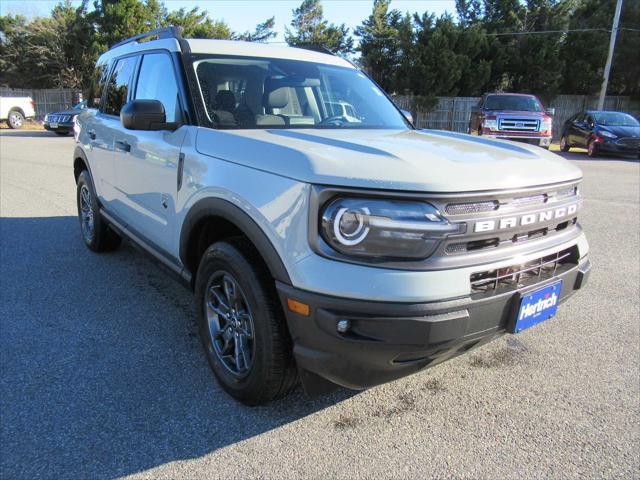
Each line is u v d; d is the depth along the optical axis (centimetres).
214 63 334
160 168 328
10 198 800
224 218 262
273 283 247
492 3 3453
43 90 3366
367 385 227
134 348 337
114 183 430
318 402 283
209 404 278
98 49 3169
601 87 2798
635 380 309
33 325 367
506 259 231
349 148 245
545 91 3009
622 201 862
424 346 208
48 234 604
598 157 1641
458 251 219
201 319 301
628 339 362
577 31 2991
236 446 245
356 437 253
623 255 558
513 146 303
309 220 215
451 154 251
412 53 3011
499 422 267
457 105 2938
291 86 351
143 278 464
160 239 347
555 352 343
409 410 277
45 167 1134
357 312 207
